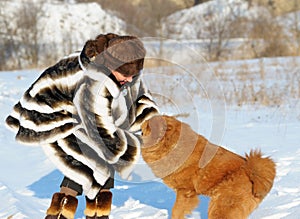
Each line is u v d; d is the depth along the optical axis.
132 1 43.22
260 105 14.47
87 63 4.95
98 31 40.91
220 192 5.37
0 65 36.38
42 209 6.41
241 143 9.73
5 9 39.06
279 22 39.06
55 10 41.53
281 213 5.91
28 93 5.18
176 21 43.19
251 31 38.50
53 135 5.05
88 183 5.13
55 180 7.76
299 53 34.94
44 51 38.00
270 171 5.30
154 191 7.22
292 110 13.41
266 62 27.44
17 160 8.91
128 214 6.29
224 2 45.19
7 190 6.75
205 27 41.66
